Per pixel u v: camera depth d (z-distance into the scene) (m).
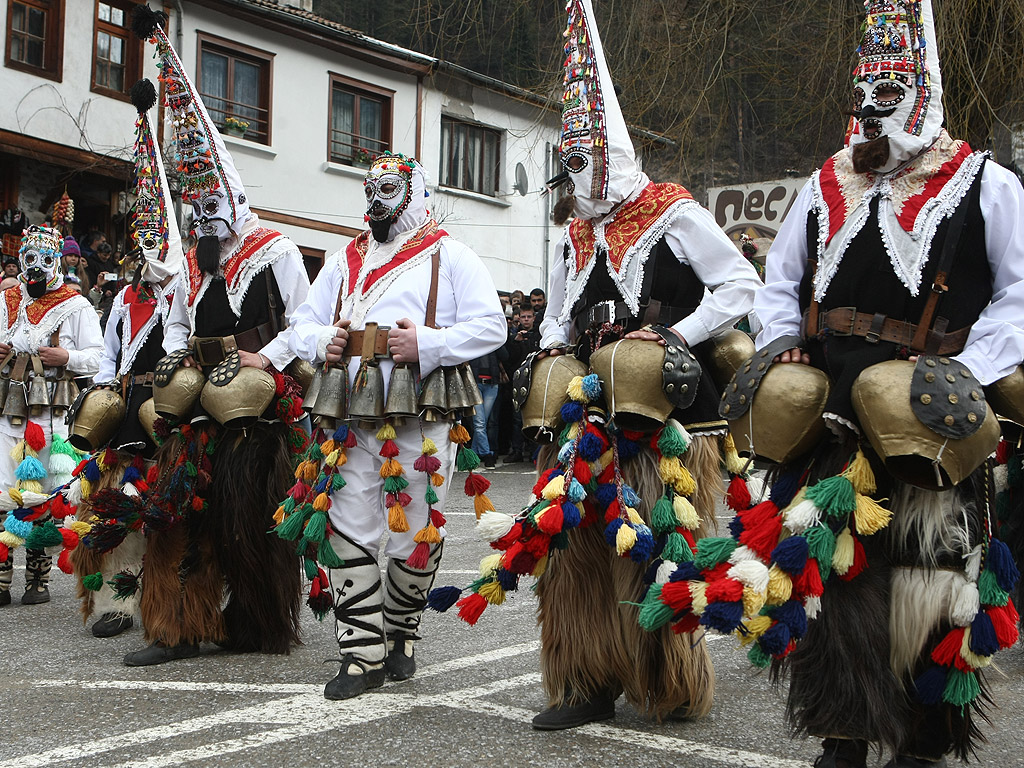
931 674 2.86
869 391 2.82
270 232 5.11
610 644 3.68
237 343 4.99
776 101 11.77
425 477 4.33
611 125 3.88
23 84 17.33
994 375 2.87
